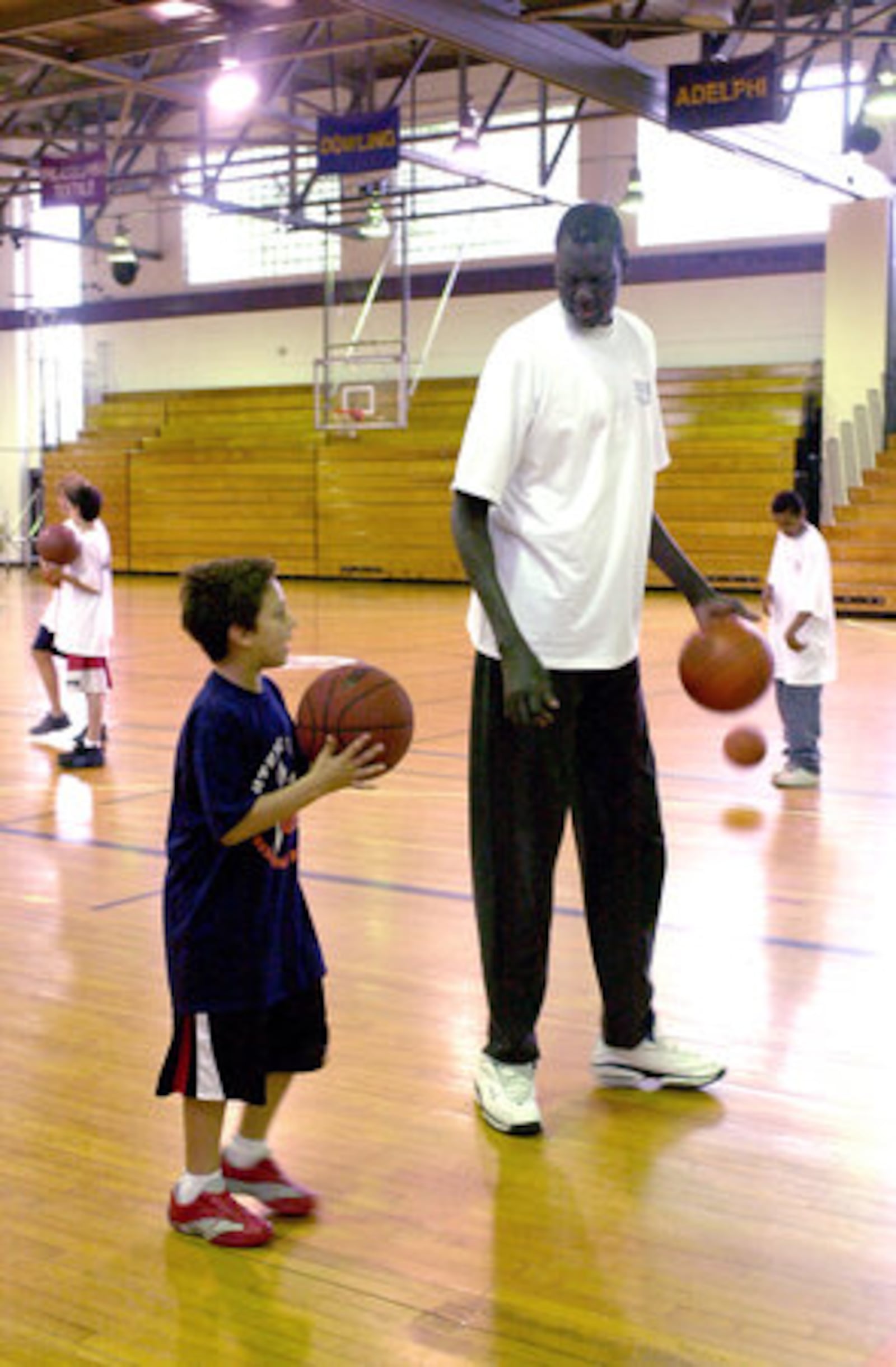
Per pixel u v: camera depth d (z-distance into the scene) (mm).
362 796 6762
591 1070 3521
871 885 5238
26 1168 2984
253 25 12234
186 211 24672
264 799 2541
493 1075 3244
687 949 4465
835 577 17859
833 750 8102
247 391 24297
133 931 4680
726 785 7109
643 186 21016
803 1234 2703
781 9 12203
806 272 20266
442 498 21938
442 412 22391
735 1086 3422
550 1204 2818
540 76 11555
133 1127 3188
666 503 20125
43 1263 2596
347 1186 2900
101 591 7508
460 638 13734
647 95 12688
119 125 17031
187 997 2609
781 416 19812
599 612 3174
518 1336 2352
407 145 19109
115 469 24984
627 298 21500
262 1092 2629
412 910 4863
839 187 17828
